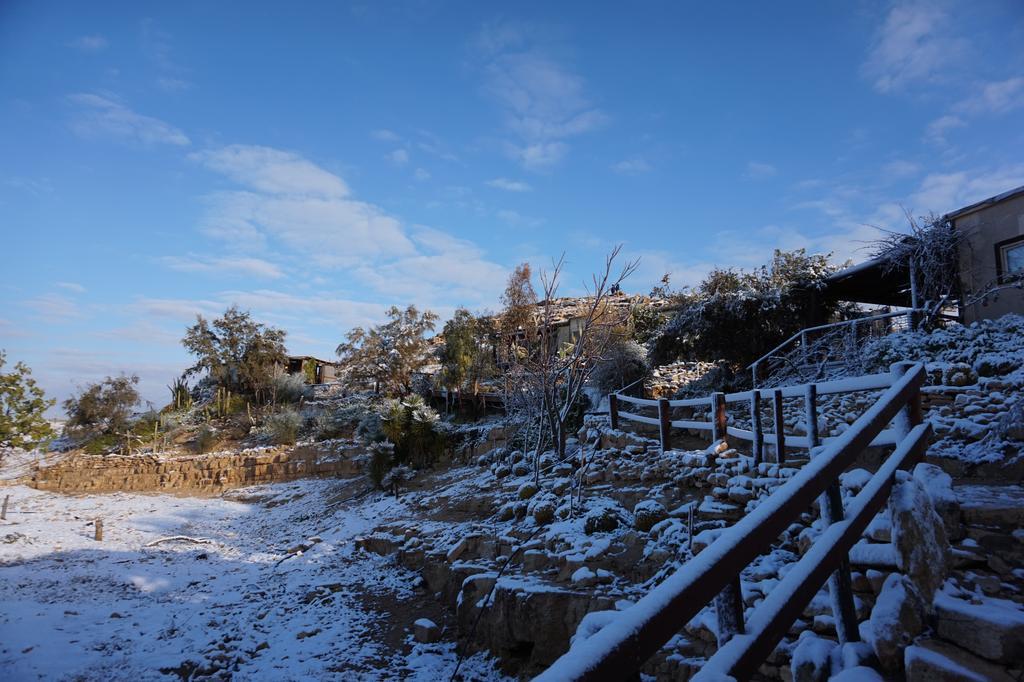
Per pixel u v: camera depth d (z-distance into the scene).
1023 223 11.16
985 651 2.61
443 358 25.00
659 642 1.73
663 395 16.27
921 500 3.17
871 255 13.22
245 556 13.76
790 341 13.80
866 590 3.34
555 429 13.14
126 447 28.28
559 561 7.11
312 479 22.20
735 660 2.09
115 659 8.22
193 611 10.09
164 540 16.08
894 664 2.70
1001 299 11.31
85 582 12.32
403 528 11.73
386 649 7.52
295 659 7.48
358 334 27.72
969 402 7.25
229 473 24.25
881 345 11.05
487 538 9.12
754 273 15.66
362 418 24.20
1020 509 3.70
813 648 2.98
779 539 5.16
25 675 7.73
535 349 14.19
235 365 31.83
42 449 29.30
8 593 11.62
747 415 11.45
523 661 6.48
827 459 2.75
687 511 6.88
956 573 3.26
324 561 11.85
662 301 18.17
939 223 12.24
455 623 7.95
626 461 9.80
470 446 17.83
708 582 1.96
